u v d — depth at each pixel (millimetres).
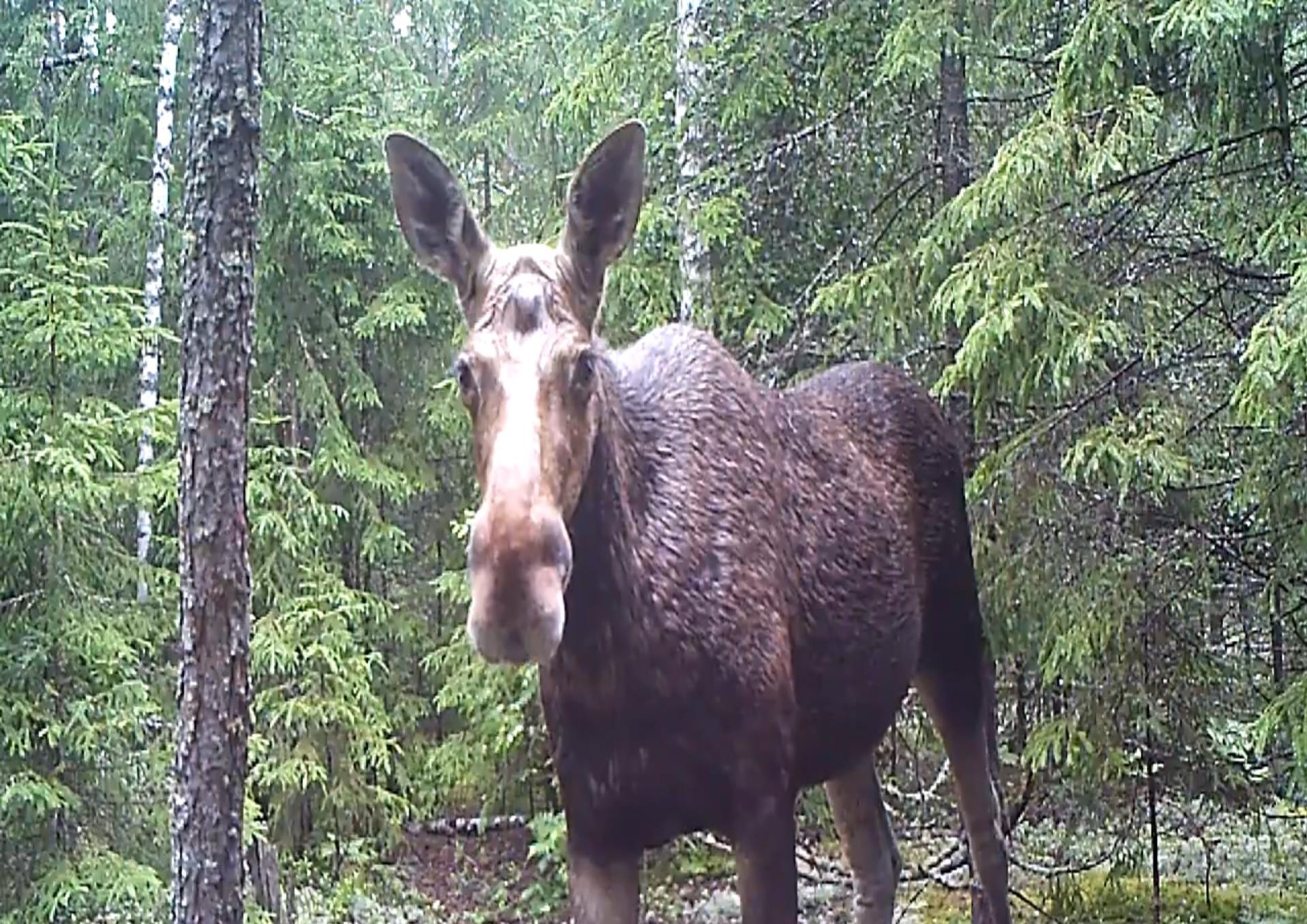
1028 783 6496
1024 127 5777
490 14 13039
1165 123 5230
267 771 9836
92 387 8281
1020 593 5789
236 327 4070
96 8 11578
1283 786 6430
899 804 8289
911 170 7012
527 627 2744
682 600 3611
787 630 3959
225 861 4062
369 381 11609
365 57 12625
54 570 6938
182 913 4039
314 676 10148
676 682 3588
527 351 2961
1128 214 5555
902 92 6840
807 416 4574
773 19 7168
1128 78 4988
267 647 9875
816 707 4219
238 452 4082
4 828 6703
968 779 5332
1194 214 5633
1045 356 5254
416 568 12391
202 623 4047
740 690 3684
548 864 10000
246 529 4125
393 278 11883
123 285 10664
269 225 11133
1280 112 4883
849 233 7277
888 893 5211
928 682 5250
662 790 3684
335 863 10242
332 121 11281
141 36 11391
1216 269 5590
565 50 12203
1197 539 5652
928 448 5109
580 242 3223
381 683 11516
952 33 6172
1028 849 7590
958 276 5480
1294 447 5141
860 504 4496
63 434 6891
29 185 8180
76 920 6879
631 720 3596
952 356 6629
